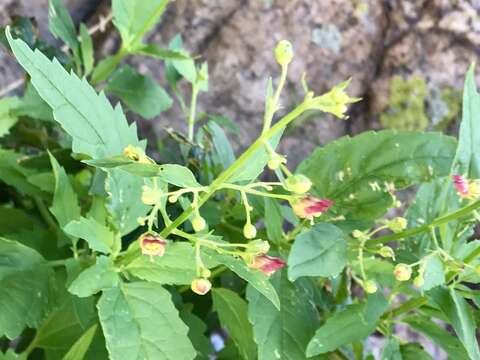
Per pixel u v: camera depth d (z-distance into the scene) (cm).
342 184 22
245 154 16
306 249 18
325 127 39
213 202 25
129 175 20
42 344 22
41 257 20
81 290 18
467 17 36
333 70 38
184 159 26
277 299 18
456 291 21
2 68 36
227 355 24
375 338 37
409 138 22
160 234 18
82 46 28
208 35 38
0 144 29
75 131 18
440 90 38
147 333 18
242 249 23
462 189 19
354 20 38
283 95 38
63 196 21
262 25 38
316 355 21
